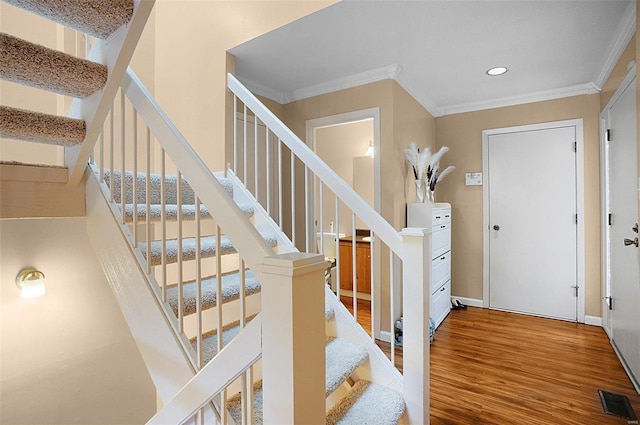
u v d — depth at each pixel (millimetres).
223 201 1106
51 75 1229
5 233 2135
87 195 1645
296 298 840
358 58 2770
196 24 2865
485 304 3848
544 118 3508
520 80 3188
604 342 2855
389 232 1731
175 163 1256
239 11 2582
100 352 2551
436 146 4121
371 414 1511
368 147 4727
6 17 3023
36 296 2205
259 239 1015
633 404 1974
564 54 2666
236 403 1391
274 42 2541
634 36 2242
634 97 2213
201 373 1125
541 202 3539
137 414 2744
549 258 3502
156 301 1396
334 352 1779
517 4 2051
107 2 1128
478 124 3871
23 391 2193
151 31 3195
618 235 2605
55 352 2334
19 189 1438
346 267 4469
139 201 2016
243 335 998
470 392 2119
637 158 2002
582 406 1967
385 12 2146
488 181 3822
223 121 2686
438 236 3316
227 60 2686
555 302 3473
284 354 847
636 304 2166
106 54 1313
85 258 2488
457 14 2158
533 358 2570
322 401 926
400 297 3023
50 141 1452
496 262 3783
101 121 1452
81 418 2441
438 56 2725
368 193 4723
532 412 1918
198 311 1251
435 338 2963
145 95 1373
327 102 3357
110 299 2615
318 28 2338
